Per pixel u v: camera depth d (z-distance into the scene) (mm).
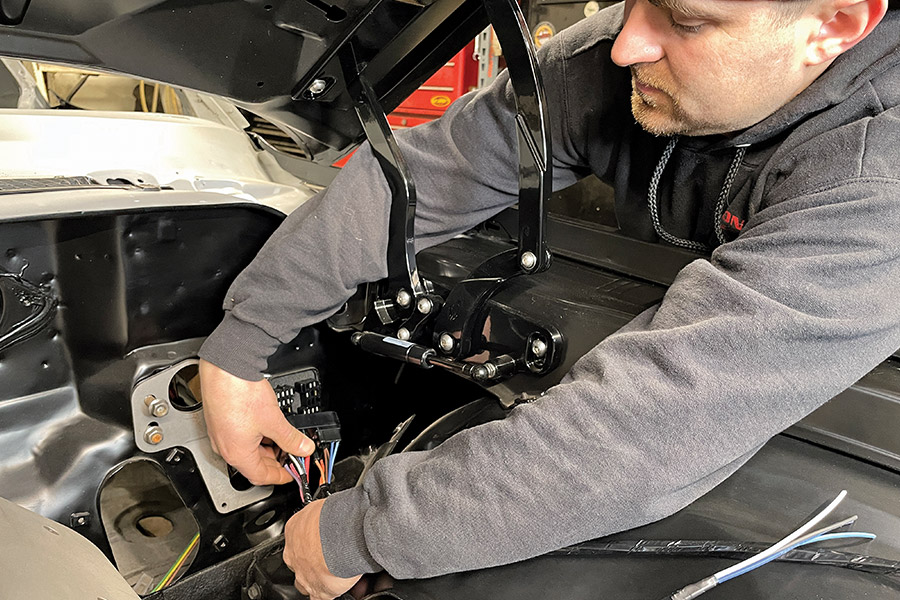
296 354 917
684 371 501
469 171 820
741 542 516
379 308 833
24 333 725
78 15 637
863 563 500
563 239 947
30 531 467
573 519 500
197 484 842
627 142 812
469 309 771
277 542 836
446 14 781
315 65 810
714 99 568
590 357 565
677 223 828
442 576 537
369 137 805
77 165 936
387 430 1021
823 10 522
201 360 768
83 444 793
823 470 582
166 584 799
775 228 549
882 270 514
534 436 515
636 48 564
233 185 989
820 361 506
